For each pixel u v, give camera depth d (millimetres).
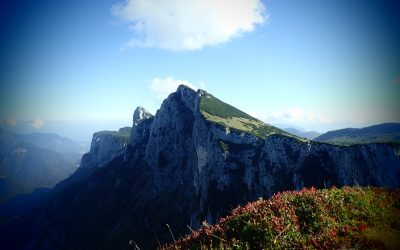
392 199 10594
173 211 105062
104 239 121812
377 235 8406
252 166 84250
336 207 10391
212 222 78188
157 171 129500
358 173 63625
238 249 9219
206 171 91812
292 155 75875
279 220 9859
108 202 149500
